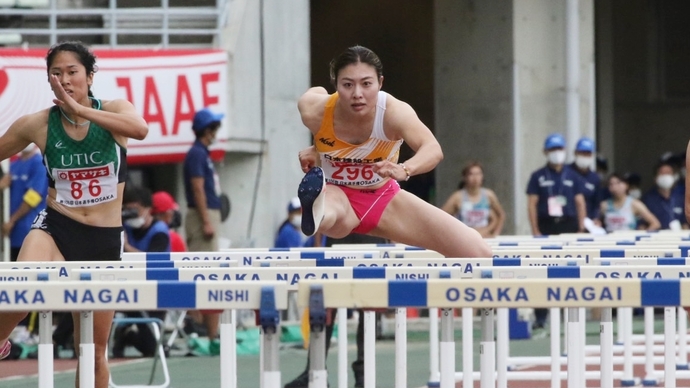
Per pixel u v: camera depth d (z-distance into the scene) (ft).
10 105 106.32
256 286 32.68
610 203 129.90
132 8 120.37
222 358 37.70
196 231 100.73
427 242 52.85
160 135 110.42
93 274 42.88
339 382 53.01
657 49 229.45
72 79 49.67
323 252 59.47
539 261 49.65
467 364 47.47
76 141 50.08
